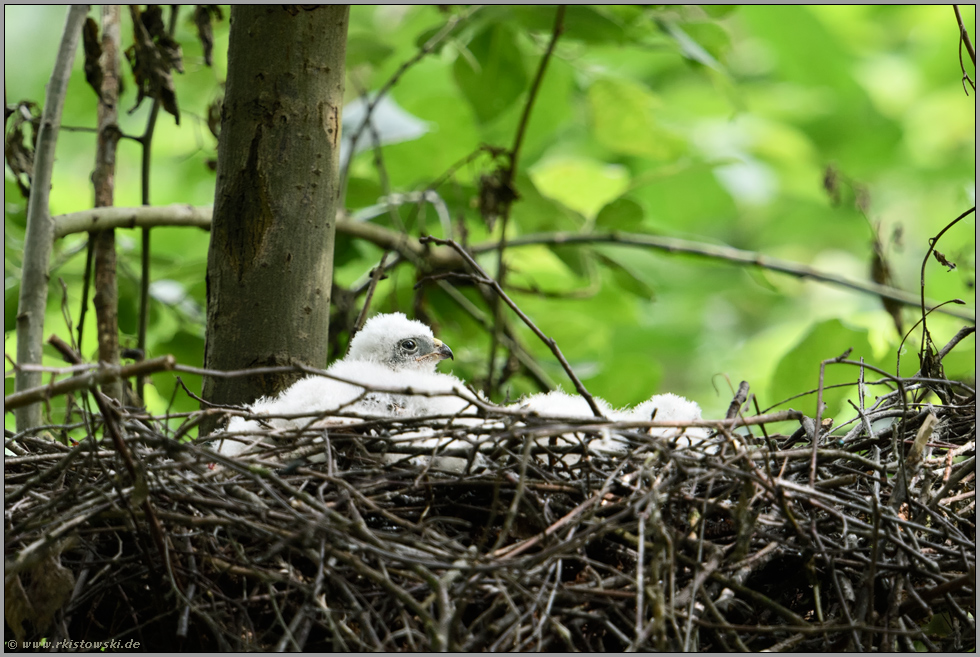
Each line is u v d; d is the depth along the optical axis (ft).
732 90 42.86
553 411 26.58
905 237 80.18
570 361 47.93
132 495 18.38
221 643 18.16
